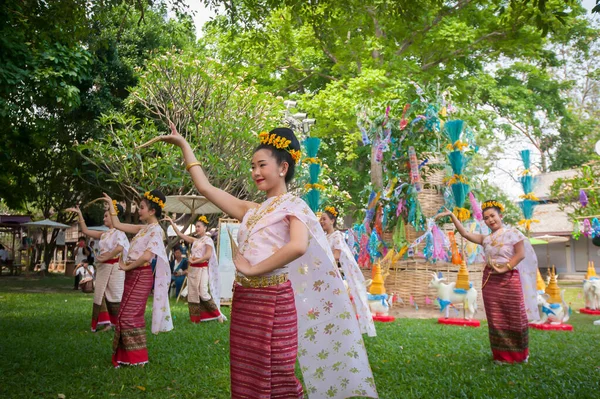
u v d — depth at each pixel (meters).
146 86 13.36
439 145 10.41
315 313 3.04
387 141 10.59
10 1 7.13
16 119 12.12
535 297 5.82
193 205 11.42
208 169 12.71
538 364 5.23
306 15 7.47
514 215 20.05
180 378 4.68
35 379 4.57
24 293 14.19
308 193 6.03
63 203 21.84
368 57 16.83
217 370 4.99
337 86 16.80
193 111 13.09
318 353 3.04
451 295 8.91
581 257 24.39
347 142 17.45
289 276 3.05
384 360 5.45
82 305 11.01
